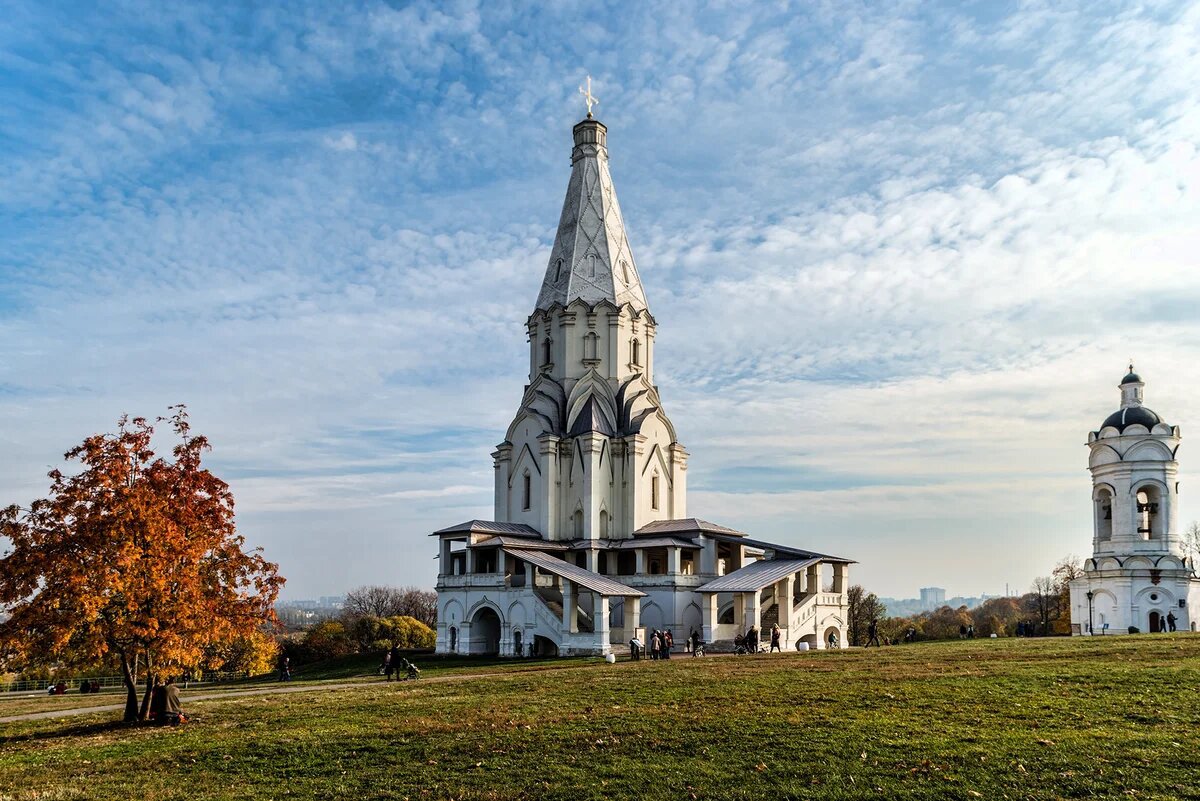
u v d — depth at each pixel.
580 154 95.56
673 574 78.62
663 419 90.19
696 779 20.47
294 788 21.69
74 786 22.69
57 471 32.94
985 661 39.94
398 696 37.59
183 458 35.62
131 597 32.19
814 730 24.31
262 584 36.41
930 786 19.06
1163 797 17.67
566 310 90.31
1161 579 79.69
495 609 77.81
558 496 87.12
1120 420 83.94
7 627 31.30
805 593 78.25
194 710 35.75
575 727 26.61
